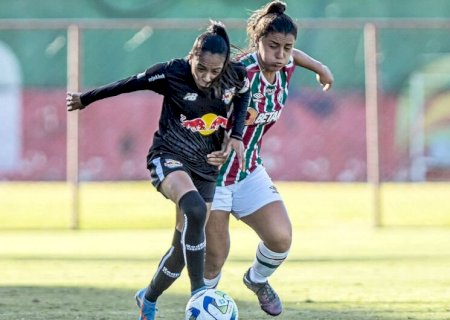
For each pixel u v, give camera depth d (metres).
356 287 25.77
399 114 68.88
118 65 78.06
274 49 18.64
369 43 45.56
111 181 67.62
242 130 18.16
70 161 45.28
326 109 68.50
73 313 21.22
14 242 39.69
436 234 41.88
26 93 68.94
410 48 75.75
